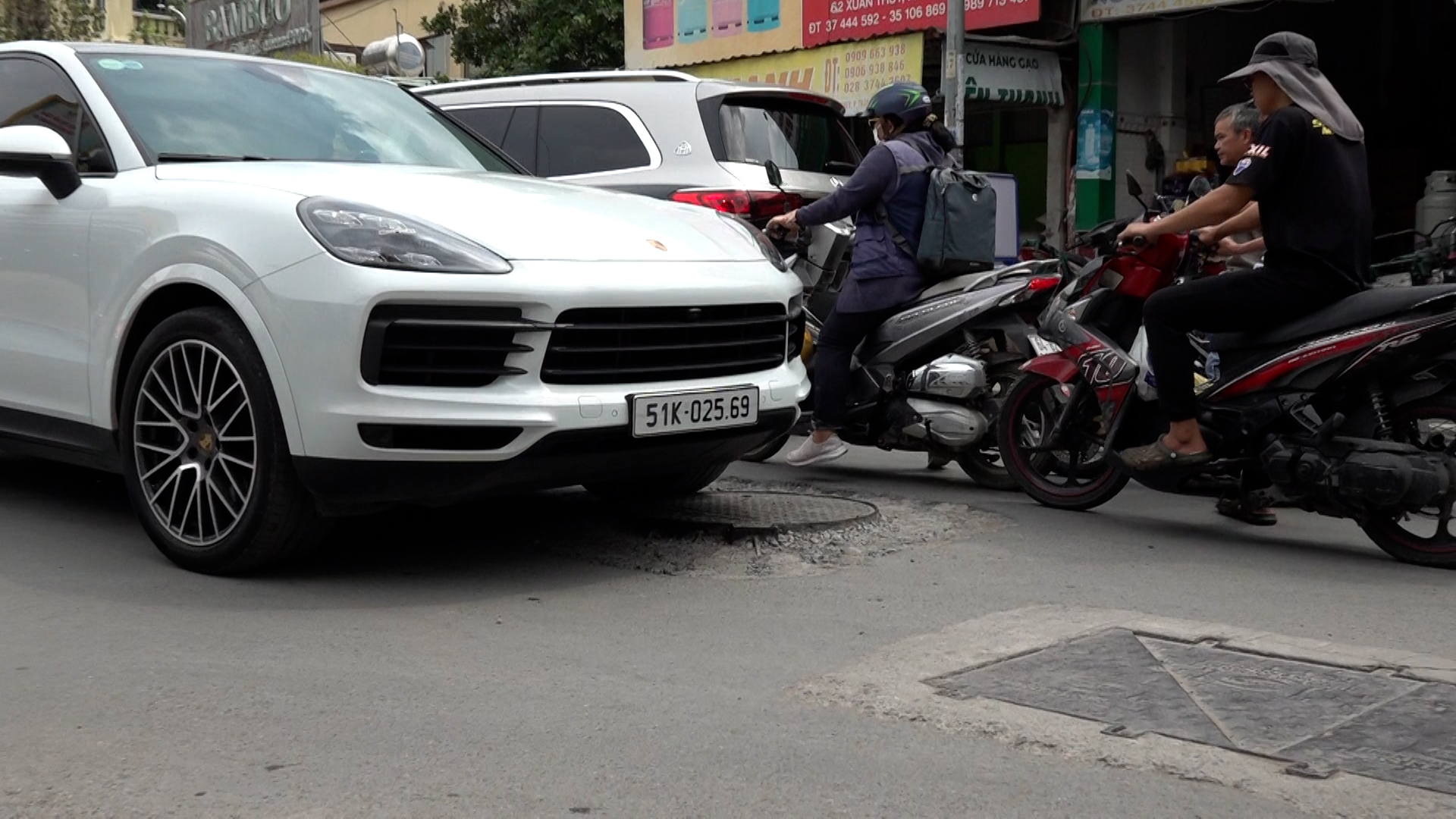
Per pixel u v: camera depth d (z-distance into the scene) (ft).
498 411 13.92
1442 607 14.65
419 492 14.15
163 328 15.24
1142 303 19.12
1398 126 48.91
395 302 13.67
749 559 16.14
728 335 15.90
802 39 52.34
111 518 18.12
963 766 9.89
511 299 13.98
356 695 11.40
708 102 27.66
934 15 47.47
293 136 17.99
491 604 14.25
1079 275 19.31
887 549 16.85
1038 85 47.57
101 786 9.54
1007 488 21.53
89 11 68.03
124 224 15.83
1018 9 45.47
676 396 15.05
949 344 21.53
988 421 21.26
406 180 16.01
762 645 12.88
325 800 9.31
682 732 10.57
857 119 53.01
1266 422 17.33
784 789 9.49
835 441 22.25
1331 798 9.30
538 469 14.42
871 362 21.79
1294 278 16.93
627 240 15.49
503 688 11.59
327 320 13.76
